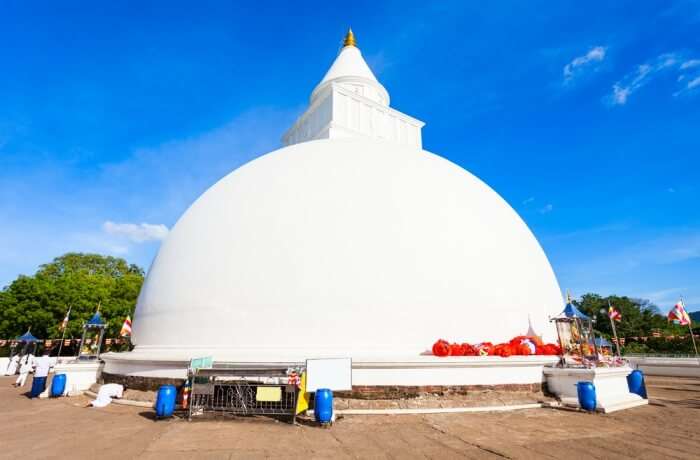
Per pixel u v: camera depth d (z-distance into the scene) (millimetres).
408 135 23469
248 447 7008
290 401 9422
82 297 33156
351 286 11211
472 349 10867
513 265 13391
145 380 11547
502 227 14266
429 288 11578
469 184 15453
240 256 11984
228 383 9836
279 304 11141
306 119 23594
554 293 14688
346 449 6887
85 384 14180
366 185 13180
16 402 12500
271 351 10695
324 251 11609
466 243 12758
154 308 13047
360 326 10938
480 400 10281
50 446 7160
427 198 13336
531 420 9070
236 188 14172
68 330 31281
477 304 12008
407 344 10977
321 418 8531
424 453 6648
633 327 41688
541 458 6371
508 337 12172
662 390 15234
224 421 9016
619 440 7430
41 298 31438
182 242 13656
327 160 14266
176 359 10820
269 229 12164
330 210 12352
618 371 11344
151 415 9766
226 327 11297
